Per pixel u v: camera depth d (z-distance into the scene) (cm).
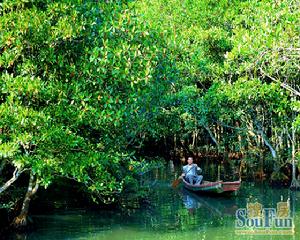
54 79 1548
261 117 3139
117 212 2036
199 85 3647
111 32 1622
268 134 3684
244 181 3088
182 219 1941
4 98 1549
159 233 1698
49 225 1759
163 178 3167
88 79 1552
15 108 1298
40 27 1438
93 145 1645
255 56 1884
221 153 4122
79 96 1476
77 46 1616
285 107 2603
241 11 3516
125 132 1894
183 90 3078
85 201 2095
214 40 3300
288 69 2495
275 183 2883
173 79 2027
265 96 2648
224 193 2453
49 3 1575
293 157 2761
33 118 1295
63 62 1561
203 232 1725
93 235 1644
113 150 1808
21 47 1425
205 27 3622
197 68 3083
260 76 2941
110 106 1513
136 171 2256
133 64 1570
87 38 1628
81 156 1475
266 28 1725
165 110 3306
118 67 1520
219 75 3122
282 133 3028
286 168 2966
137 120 1848
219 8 3581
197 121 3406
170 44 2027
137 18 1705
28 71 1480
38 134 1328
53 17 1548
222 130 3828
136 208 2144
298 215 2028
